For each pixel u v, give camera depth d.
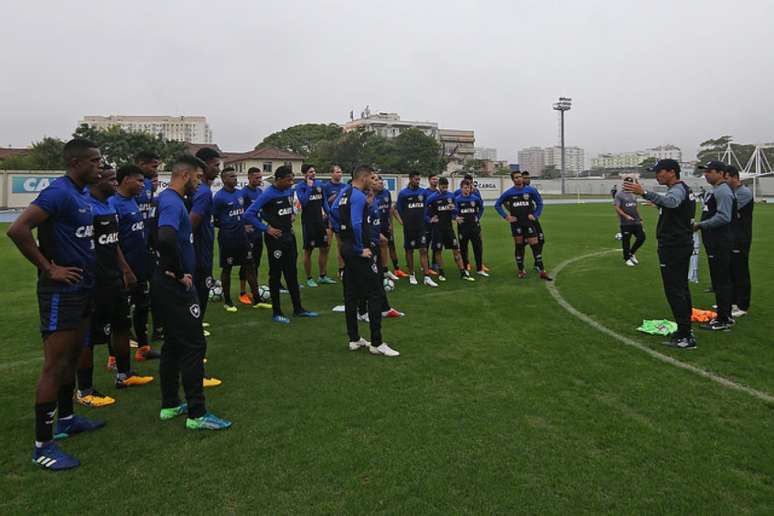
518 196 9.66
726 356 5.12
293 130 83.44
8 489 2.95
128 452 3.37
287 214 6.79
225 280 7.38
